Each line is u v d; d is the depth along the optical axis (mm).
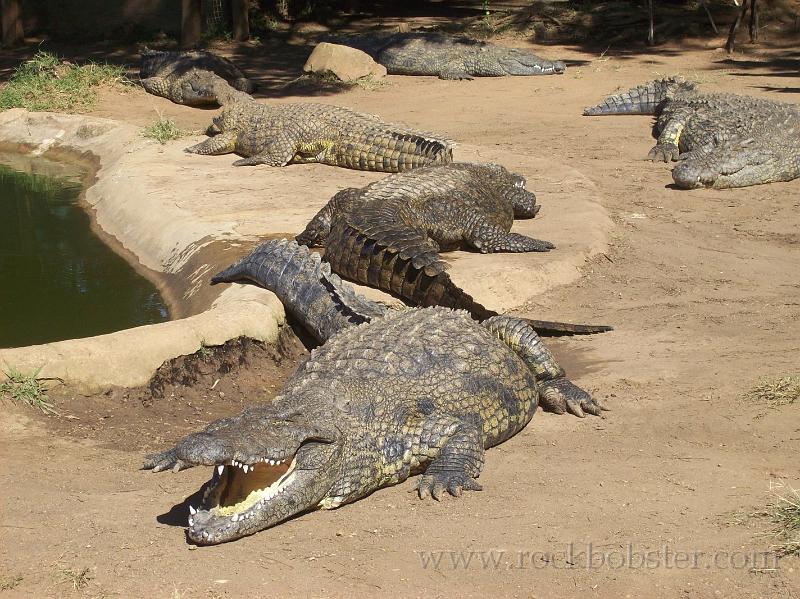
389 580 4852
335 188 12773
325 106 14547
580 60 24359
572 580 4832
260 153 14258
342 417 5711
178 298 9758
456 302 8383
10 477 6020
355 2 31391
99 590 4758
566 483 5906
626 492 5742
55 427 6848
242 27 27016
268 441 5094
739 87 20172
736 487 5723
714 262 10367
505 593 4738
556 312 9195
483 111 18703
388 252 9000
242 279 9266
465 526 5410
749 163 13445
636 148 15508
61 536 5289
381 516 5574
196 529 5070
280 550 5152
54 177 15086
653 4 28250
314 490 5426
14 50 25438
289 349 8445
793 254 10586
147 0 27719
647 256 10594
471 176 11234
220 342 7918
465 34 27484
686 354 7965
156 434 6953
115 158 15078
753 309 8961
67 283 10320
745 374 7398
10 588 4781
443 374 6332
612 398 7254
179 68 20203
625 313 9055
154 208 11828
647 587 4754
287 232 10742
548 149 15477
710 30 26453
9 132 17500
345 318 8008
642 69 22938
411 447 6070
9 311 9469
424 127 17266
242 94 16375
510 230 11133
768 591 4660
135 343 7531
